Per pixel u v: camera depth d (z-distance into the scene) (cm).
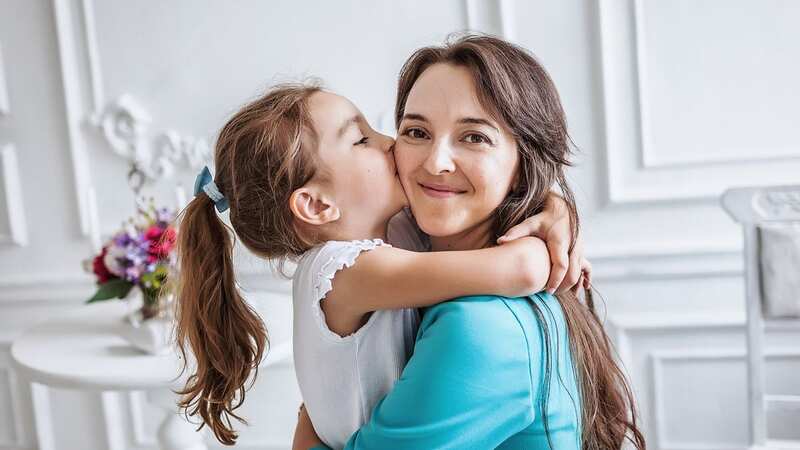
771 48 208
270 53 228
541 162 93
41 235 247
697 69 212
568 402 93
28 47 239
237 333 104
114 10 233
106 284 175
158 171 236
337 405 93
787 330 216
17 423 260
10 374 259
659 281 221
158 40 232
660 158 216
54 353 175
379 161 95
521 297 91
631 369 227
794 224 187
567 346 98
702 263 216
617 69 214
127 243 173
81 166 240
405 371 85
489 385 82
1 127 244
